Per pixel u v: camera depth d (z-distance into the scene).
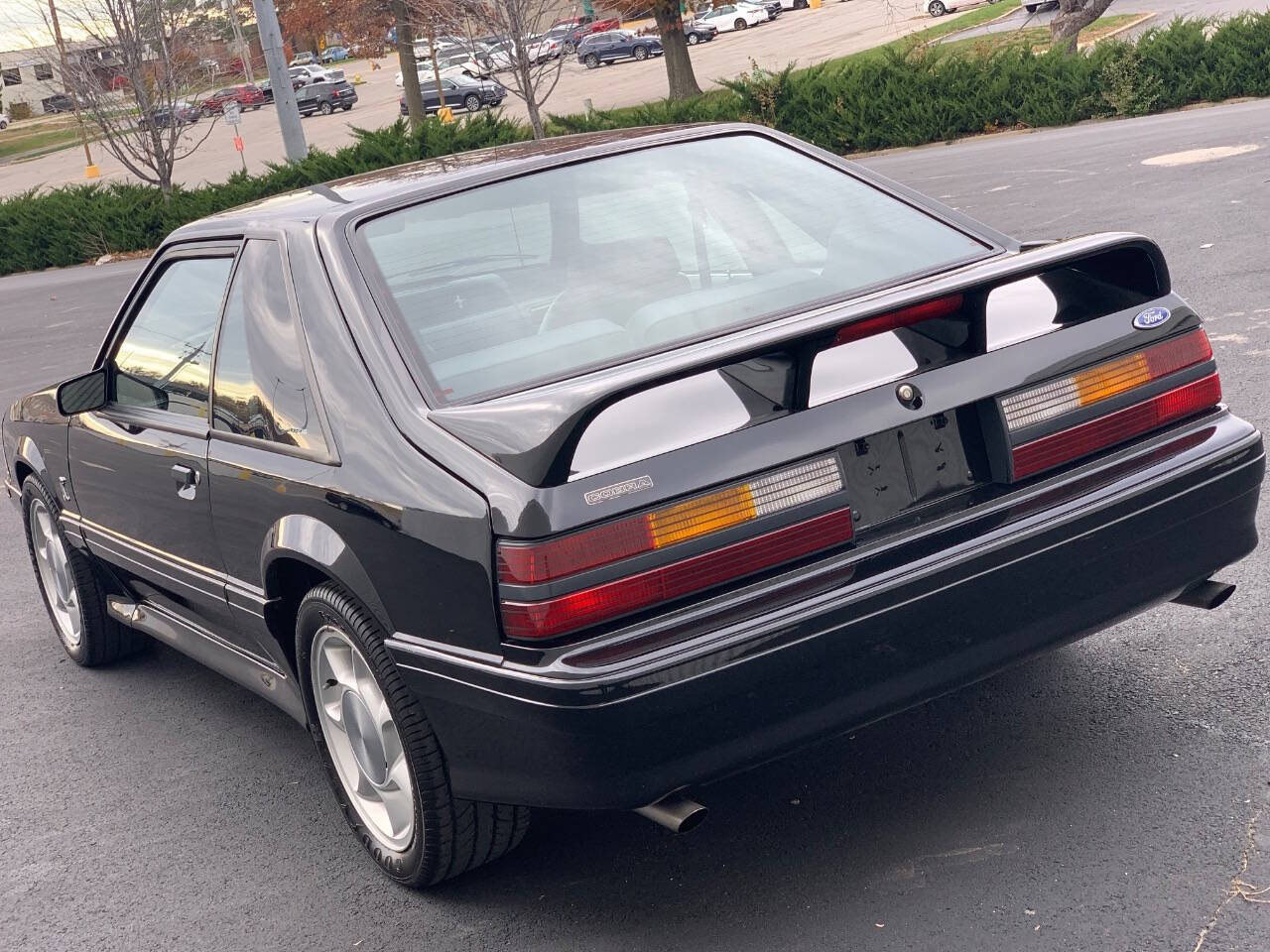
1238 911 2.69
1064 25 28.38
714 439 2.68
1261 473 3.22
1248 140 15.48
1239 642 3.92
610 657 2.56
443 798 3.04
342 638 3.23
